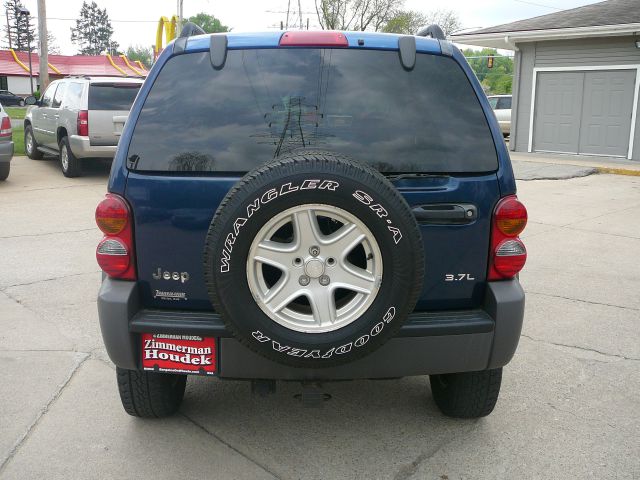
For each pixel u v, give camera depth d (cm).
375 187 252
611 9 1809
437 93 297
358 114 292
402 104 294
